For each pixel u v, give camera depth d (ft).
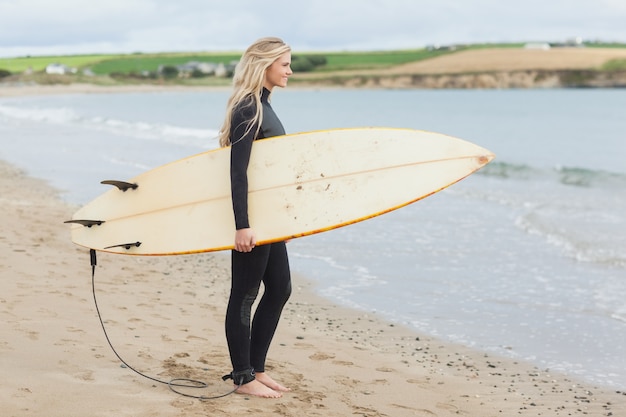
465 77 362.74
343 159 11.05
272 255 11.23
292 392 12.08
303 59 436.76
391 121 127.85
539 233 30.86
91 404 10.23
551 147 81.15
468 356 16.37
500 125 117.39
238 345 11.28
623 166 62.23
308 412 11.09
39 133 87.45
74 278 20.04
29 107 160.66
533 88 348.79
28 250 23.27
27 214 30.91
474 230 31.71
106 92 314.35
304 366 14.37
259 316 11.62
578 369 15.66
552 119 130.82
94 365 12.10
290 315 19.22
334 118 134.31
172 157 59.72
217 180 11.05
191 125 110.42
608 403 13.61
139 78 383.04
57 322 14.85
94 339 13.85
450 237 30.17
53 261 22.04
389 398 12.82
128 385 11.28
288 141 10.94
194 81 384.68
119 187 11.71
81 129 96.07
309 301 20.86
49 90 308.40
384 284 22.81
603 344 17.37
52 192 39.11
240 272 10.95
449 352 16.60
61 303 16.75
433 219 34.60
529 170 58.18
